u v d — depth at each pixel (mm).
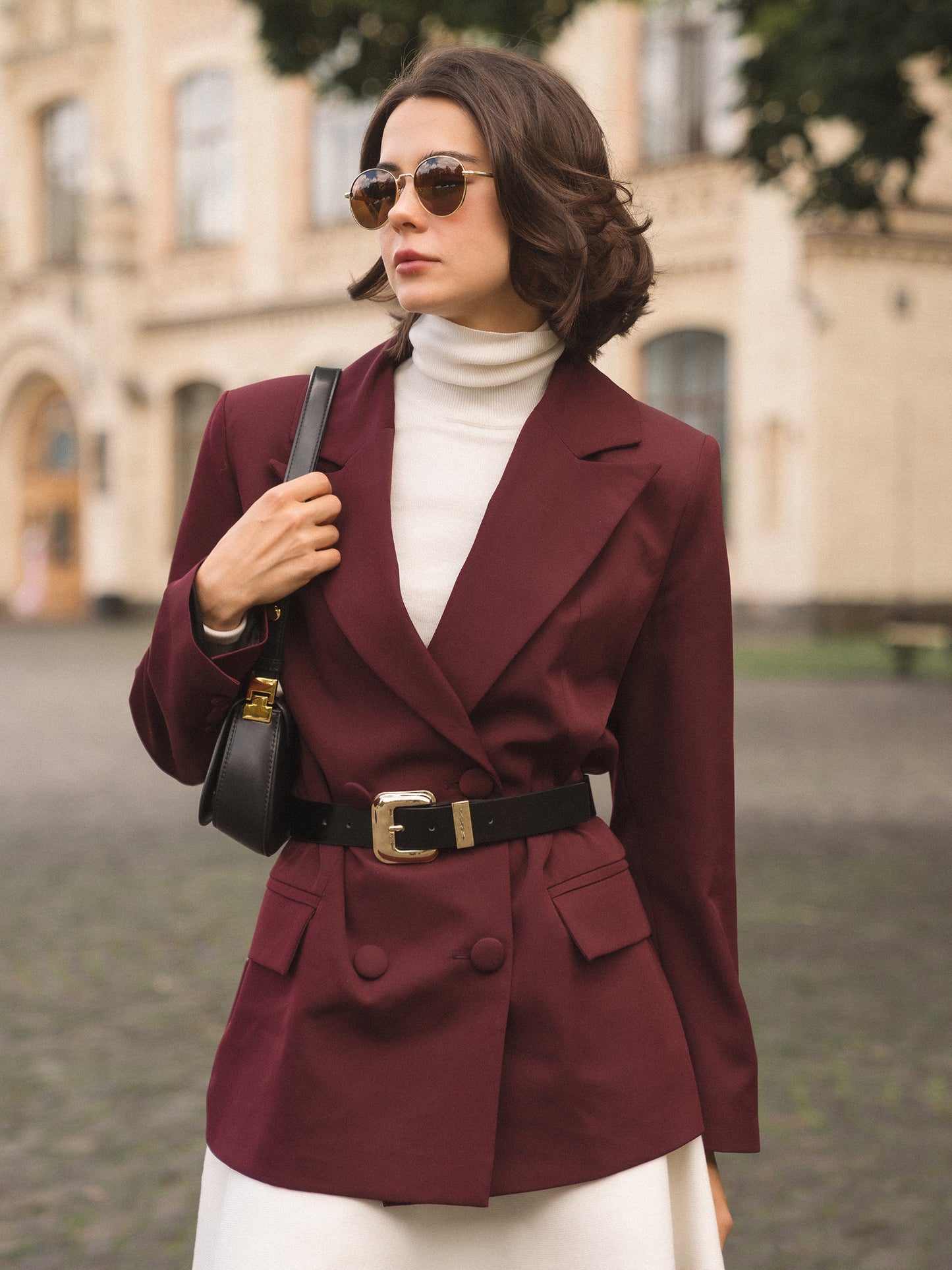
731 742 1734
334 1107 1512
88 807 9227
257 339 29844
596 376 1705
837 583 22672
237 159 30062
